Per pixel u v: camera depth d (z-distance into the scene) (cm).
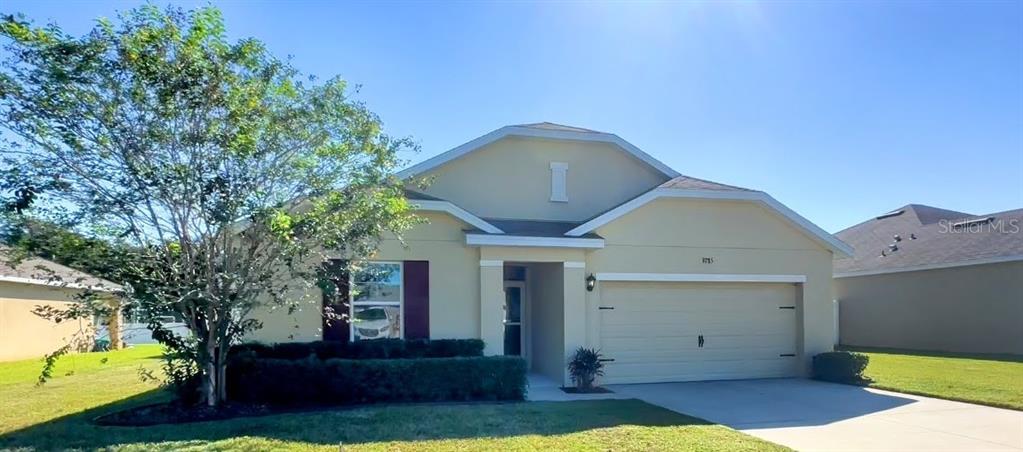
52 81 812
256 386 1043
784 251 1538
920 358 1927
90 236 886
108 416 940
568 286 1354
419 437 799
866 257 2673
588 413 977
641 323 1427
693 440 799
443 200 1360
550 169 1588
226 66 889
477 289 1306
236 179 909
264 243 955
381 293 1258
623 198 1638
